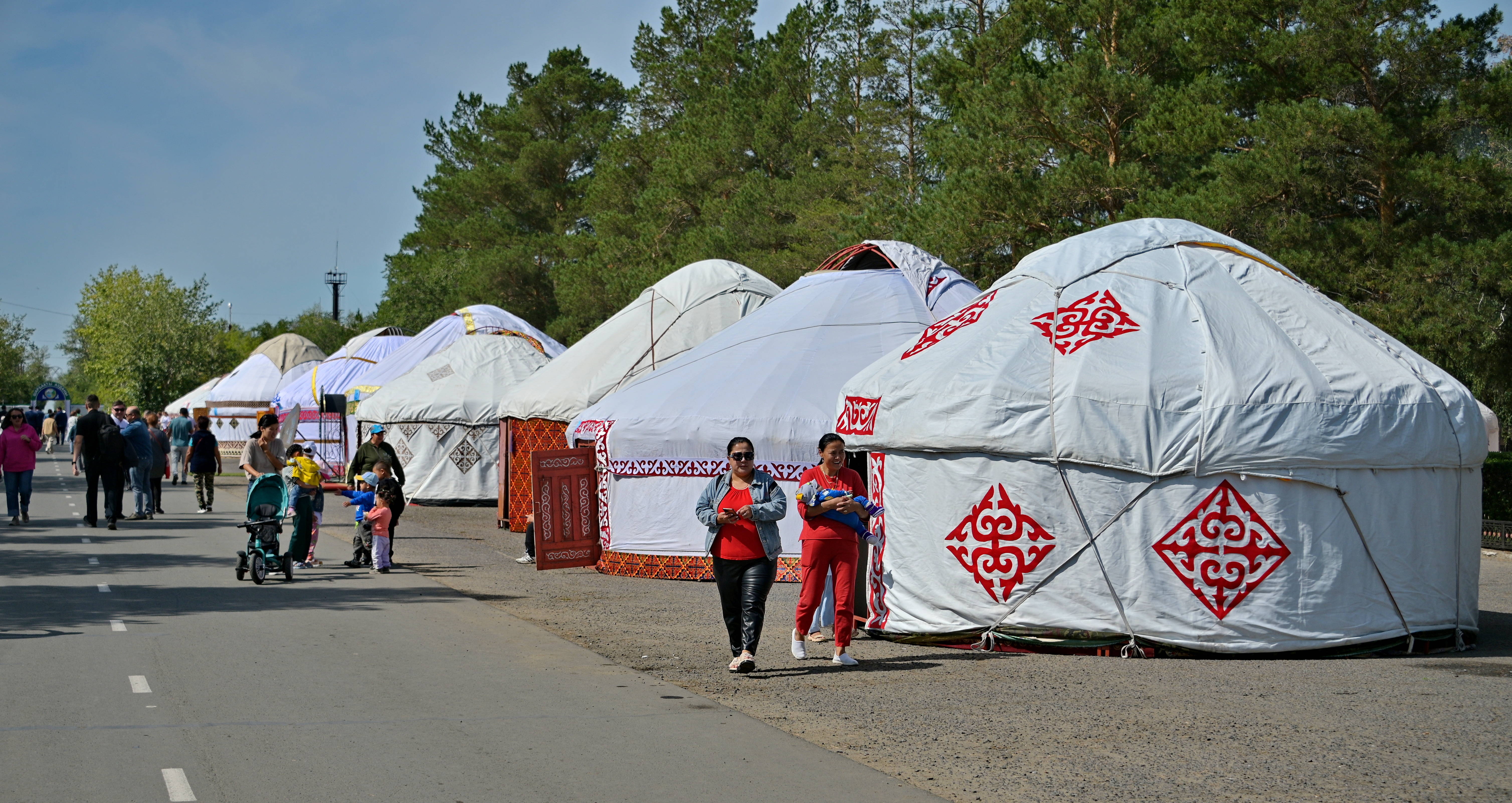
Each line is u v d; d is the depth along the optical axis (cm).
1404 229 2019
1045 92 2475
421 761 585
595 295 4338
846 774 572
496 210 5553
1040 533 930
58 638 891
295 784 543
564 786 548
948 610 963
